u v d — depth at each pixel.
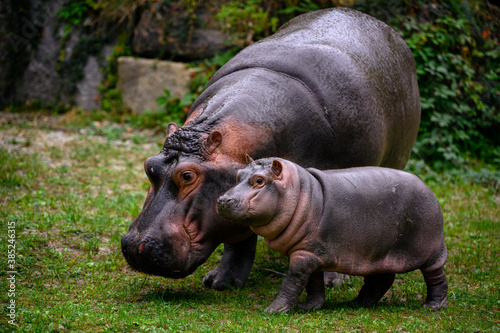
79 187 17.25
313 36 11.56
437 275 9.84
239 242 11.08
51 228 13.14
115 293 9.91
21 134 23.56
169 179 9.31
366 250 9.17
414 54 23.47
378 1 24.23
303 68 10.63
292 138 10.19
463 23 24.41
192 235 9.34
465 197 19.02
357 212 9.05
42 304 9.02
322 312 9.25
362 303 9.98
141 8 29.16
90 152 21.45
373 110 11.00
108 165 20.22
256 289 10.86
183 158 9.30
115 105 28.33
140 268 9.18
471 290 11.20
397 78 12.47
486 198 18.86
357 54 11.52
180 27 27.84
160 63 27.69
